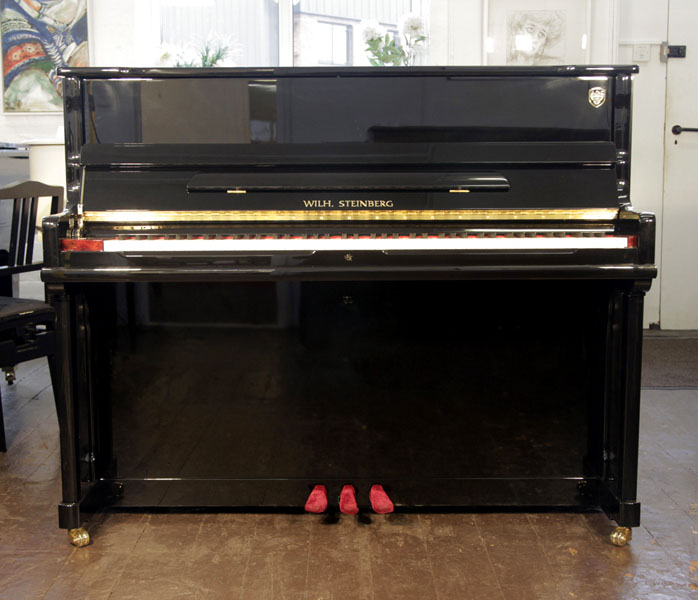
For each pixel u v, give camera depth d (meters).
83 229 1.88
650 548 1.97
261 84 1.97
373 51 3.40
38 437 2.91
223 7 4.57
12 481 2.47
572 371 2.10
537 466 2.14
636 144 4.58
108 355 2.09
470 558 1.91
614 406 2.06
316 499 2.03
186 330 2.09
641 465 2.58
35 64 4.42
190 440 2.13
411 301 2.07
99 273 1.83
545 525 2.10
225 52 3.99
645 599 1.73
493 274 1.84
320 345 2.09
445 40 4.46
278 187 1.88
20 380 3.77
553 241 1.83
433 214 1.87
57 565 1.89
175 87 1.97
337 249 1.83
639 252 1.84
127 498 2.15
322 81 1.98
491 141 1.98
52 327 2.75
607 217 1.88
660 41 4.50
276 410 2.12
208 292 2.07
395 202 1.88
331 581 1.80
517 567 1.87
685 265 4.68
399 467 2.14
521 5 4.41
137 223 1.88
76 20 4.39
